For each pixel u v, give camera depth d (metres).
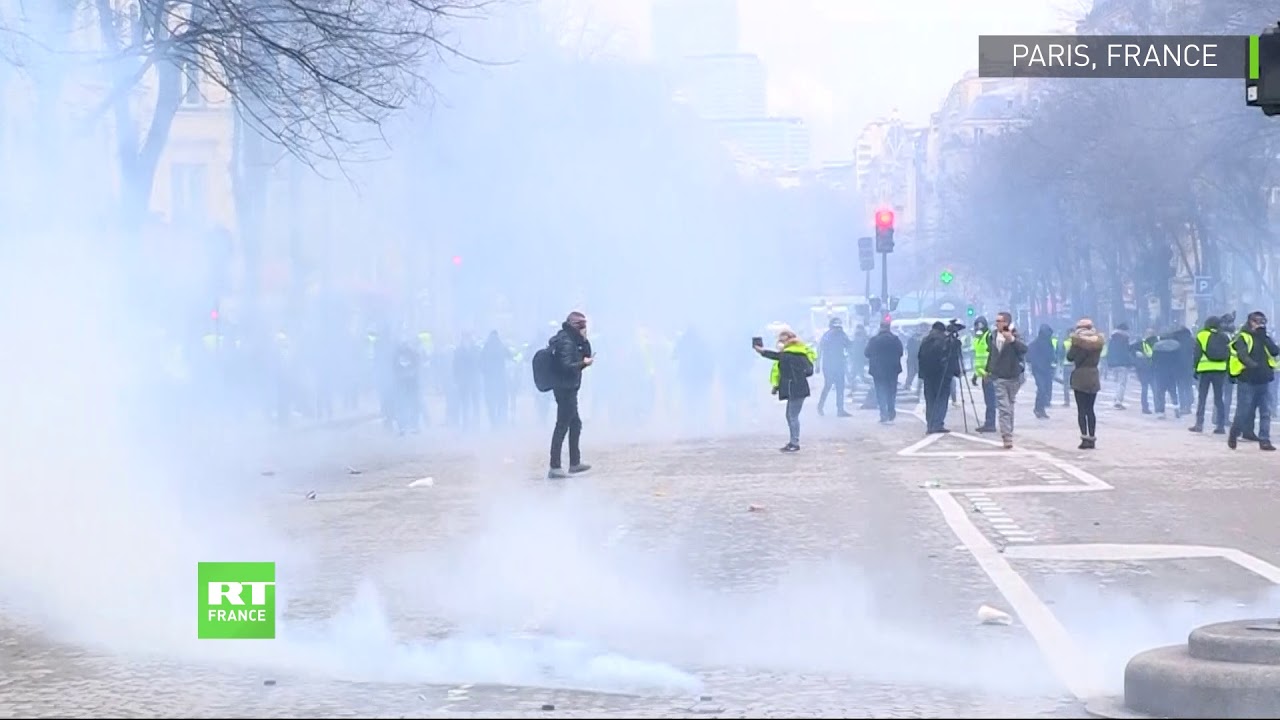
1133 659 11.62
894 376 51.81
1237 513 24.52
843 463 34.91
